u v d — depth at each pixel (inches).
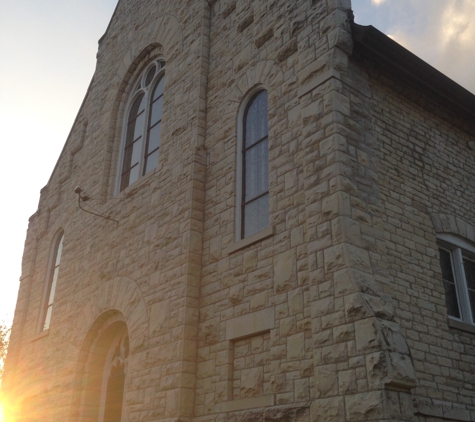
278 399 319.6
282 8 430.9
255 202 406.3
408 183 386.3
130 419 414.0
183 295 407.2
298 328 322.7
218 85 479.8
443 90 429.4
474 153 469.1
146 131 576.4
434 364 333.7
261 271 364.8
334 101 349.1
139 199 515.2
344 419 270.8
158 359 408.8
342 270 300.8
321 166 339.9
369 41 374.6
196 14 535.8
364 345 274.5
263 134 422.0
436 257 376.2
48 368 572.4
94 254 559.5
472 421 332.5
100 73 705.6
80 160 685.9
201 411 370.0
